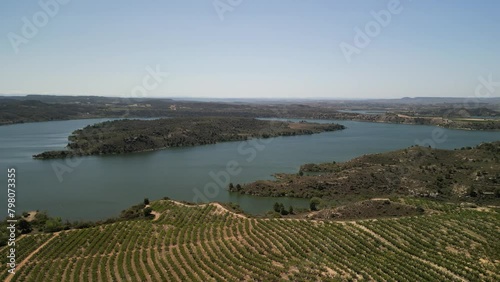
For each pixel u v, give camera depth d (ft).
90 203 467.93
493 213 359.66
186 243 306.35
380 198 431.43
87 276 257.55
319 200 449.48
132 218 386.93
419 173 531.91
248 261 270.26
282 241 302.86
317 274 248.52
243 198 495.41
